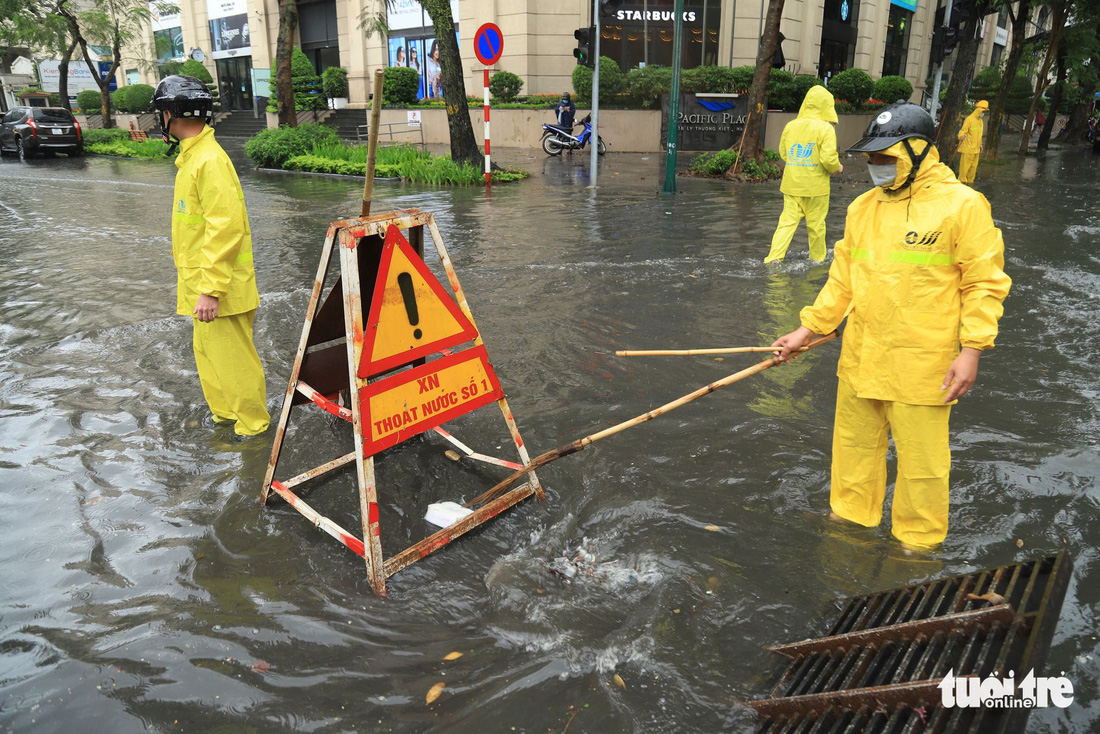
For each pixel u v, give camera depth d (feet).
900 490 9.60
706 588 8.92
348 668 7.73
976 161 53.26
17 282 24.86
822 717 6.73
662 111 75.82
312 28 108.27
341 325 11.80
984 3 63.31
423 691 7.41
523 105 79.20
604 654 7.82
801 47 87.76
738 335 18.60
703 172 56.65
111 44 107.76
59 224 36.88
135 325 19.79
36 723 7.03
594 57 47.93
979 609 7.17
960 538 9.87
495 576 9.13
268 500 11.13
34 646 8.04
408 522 10.66
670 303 21.48
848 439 9.93
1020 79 128.88
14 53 145.69
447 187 50.96
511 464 11.69
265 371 16.57
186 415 14.26
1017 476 11.36
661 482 11.45
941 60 57.77
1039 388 14.97
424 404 10.07
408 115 86.74
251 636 8.21
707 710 7.13
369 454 9.24
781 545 9.81
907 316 8.82
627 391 15.16
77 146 82.79
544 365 16.61
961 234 8.39
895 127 8.45
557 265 26.32
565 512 10.73
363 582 9.27
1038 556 9.41
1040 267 25.53
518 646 8.05
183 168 12.34
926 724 6.15
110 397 15.10
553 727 6.94
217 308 12.39
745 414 13.91
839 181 55.42
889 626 7.39
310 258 28.43
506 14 82.74
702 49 84.17
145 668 7.72
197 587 9.11
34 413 14.25
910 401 8.99
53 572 9.39
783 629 8.26
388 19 94.79
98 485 11.58
